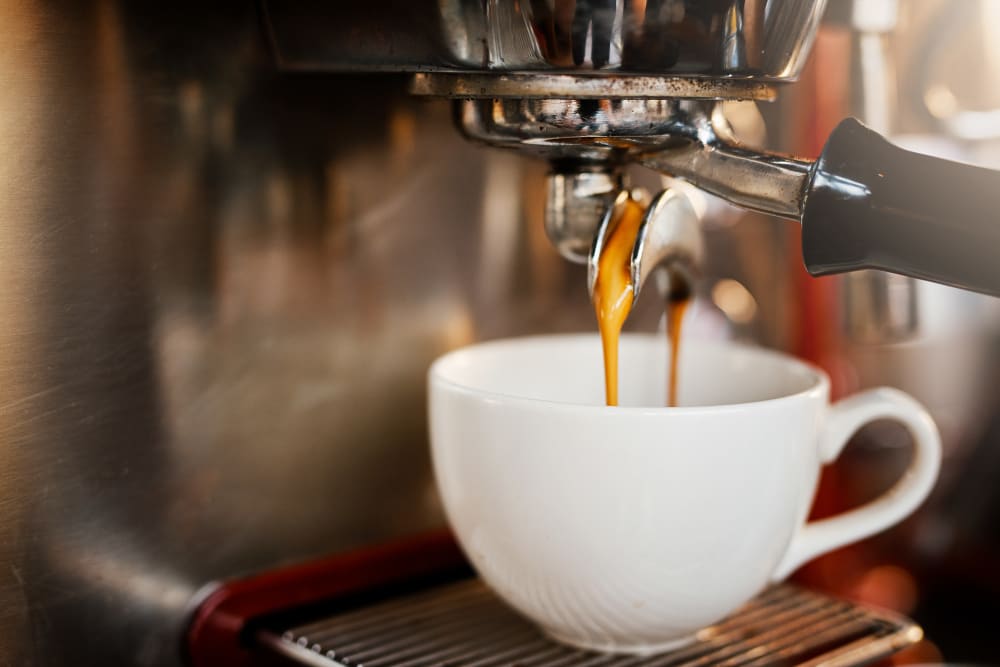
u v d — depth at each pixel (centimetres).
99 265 48
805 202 43
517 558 47
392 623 51
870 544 71
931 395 76
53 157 47
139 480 49
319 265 52
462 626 51
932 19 64
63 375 47
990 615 76
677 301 53
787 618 52
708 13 42
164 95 48
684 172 46
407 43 44
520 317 57
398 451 55
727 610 48
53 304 47
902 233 42
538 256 57
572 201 48
